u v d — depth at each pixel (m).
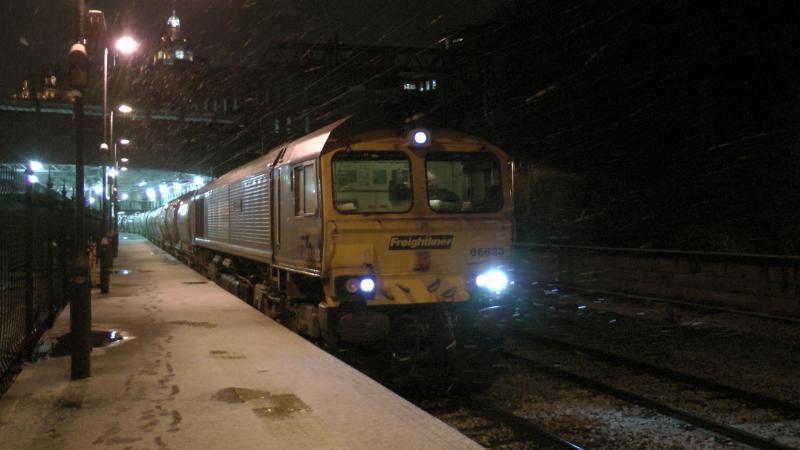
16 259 7.48
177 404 5.95
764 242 16.77
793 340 10.38
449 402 7.59
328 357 7.98
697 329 11.66
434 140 8.35
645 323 12.41
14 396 6.24
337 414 5.63
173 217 29.78
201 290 16.14
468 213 8.43
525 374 8.71
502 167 8.69
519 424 6.59
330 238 7.89
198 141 50.84
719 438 6.15
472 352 8.69
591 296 16.59
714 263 13.76
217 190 17.20
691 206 21.83
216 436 5.07
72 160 47.06
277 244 10.38
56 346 8.81
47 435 5.11
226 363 7.65
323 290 8.06
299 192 9.05
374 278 8.01
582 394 7.74
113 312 12.04
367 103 8.38
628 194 24.55
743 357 9.46
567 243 25.39
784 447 5.74
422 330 8.21
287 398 6.14
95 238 28.36
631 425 6.59
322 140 8.23
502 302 8.56
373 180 8.16
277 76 41.22
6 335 6.80
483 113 34.72
